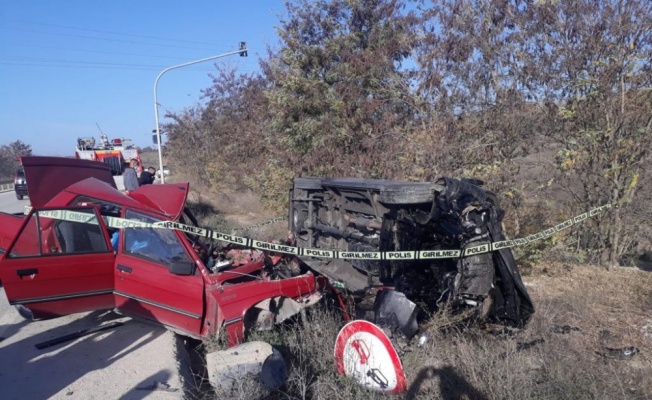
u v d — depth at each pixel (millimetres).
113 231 6324
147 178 16000
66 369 5059
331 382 4461
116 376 4883
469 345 4824
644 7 7367
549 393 4074
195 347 6039
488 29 8492
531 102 8234
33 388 4680
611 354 4961
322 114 11703
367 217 6754
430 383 4469
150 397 4473
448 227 5098
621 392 4074
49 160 8039
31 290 5414
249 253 6320
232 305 5176
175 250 5613
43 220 5812
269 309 5441
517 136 8266
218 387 4500
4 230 6266
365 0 11648
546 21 7879
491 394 4176
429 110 9539
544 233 5715
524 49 8180
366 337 4461
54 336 5926
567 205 8359
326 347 5129
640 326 5715
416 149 9047
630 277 7621
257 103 15266
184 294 5387
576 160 7578
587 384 4141
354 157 10586
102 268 5809
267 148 14617
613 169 7516
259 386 4449
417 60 9750
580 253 8328
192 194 21500
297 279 5668
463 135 8711
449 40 8898
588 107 7762
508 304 5184
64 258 5586
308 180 7828
